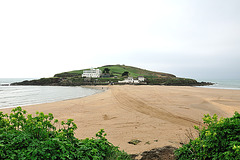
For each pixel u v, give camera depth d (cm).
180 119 1242
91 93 4516
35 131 362
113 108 1773
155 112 1505
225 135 358
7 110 1852
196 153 404
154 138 821
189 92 3597
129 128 1024
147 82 11356
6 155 298
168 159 506
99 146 436
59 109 1792
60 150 349
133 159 532
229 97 2634
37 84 11138
